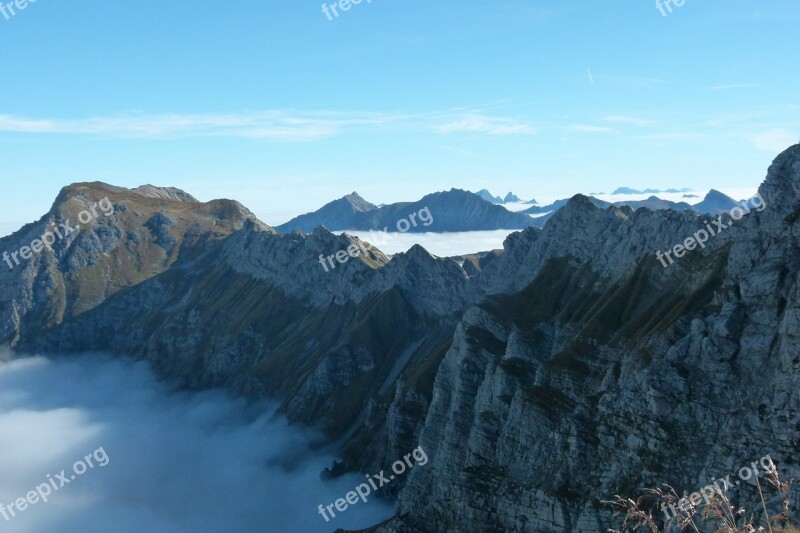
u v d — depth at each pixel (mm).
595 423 123188
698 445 104875
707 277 141250
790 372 97688
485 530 125812
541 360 167125
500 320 190000
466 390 175250
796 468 88250
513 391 155375
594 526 106000
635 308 157375
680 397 111250
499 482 131875
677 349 116688
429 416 188125
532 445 133375
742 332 111250
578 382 141750
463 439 165250
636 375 121062
